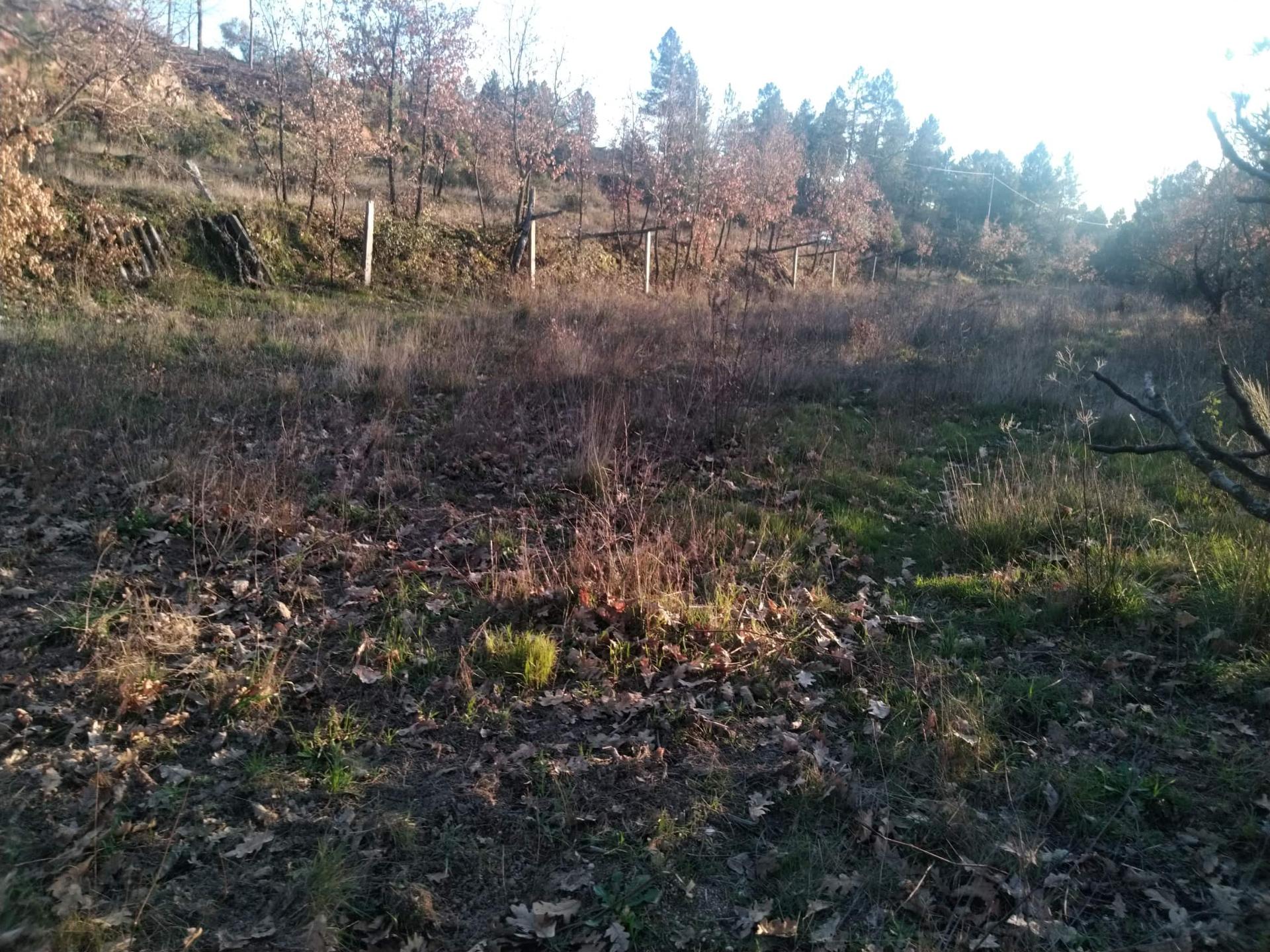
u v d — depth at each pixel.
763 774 3.58
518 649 4.29
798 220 33.16
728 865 3.10
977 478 7.12
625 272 22.78
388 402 8.41
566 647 4.48
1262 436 3.21
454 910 2.87
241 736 3.70
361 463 6.98
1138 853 3.15
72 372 8.23
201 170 18.42
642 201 26.91
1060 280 39.09
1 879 2.76
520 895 2.94
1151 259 27.69
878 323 14.23
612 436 7.18
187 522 5.59
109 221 13.36
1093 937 2.78
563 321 12.77
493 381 9.27
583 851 3.14
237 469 6.32
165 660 4.15
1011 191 60.19
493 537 5.73
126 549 5.29
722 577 5.20
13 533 5.32
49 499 5.79
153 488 6.05
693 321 13.32
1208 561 5.09
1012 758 3.67
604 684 4.17
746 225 34.38
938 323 14.73
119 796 3.24
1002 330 14.68
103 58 13.31
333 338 10.66
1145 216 36.59
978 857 3.10
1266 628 4.35
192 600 4.71
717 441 8.00
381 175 22.41
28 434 6.61
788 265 30.03
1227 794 3.40
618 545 5.33
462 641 4.48
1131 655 4.35
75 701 3.80
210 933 2.73
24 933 2.58
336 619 4.67
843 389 10.13
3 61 11.28
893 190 56.09
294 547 5.43
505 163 23.14
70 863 2.91
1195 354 11.59
